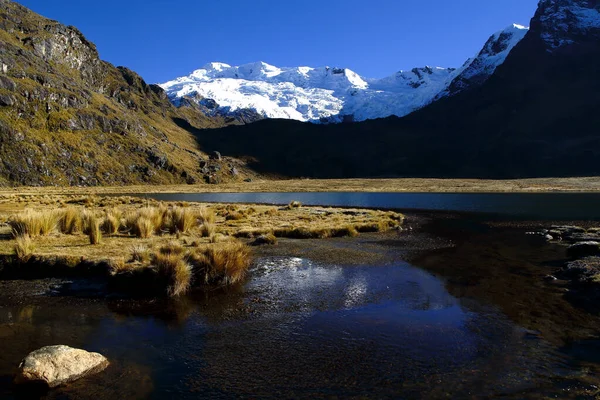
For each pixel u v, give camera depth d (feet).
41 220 69.10
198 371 26.45
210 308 38.81
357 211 150.61
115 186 574.56
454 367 26.50
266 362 27.66
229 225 97.50
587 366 26.30
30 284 46.19
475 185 440.86
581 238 83.05
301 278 49.70
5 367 26.71
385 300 41.04
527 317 35.73
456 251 69.51
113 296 42.34
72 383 24.76
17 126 542.57
